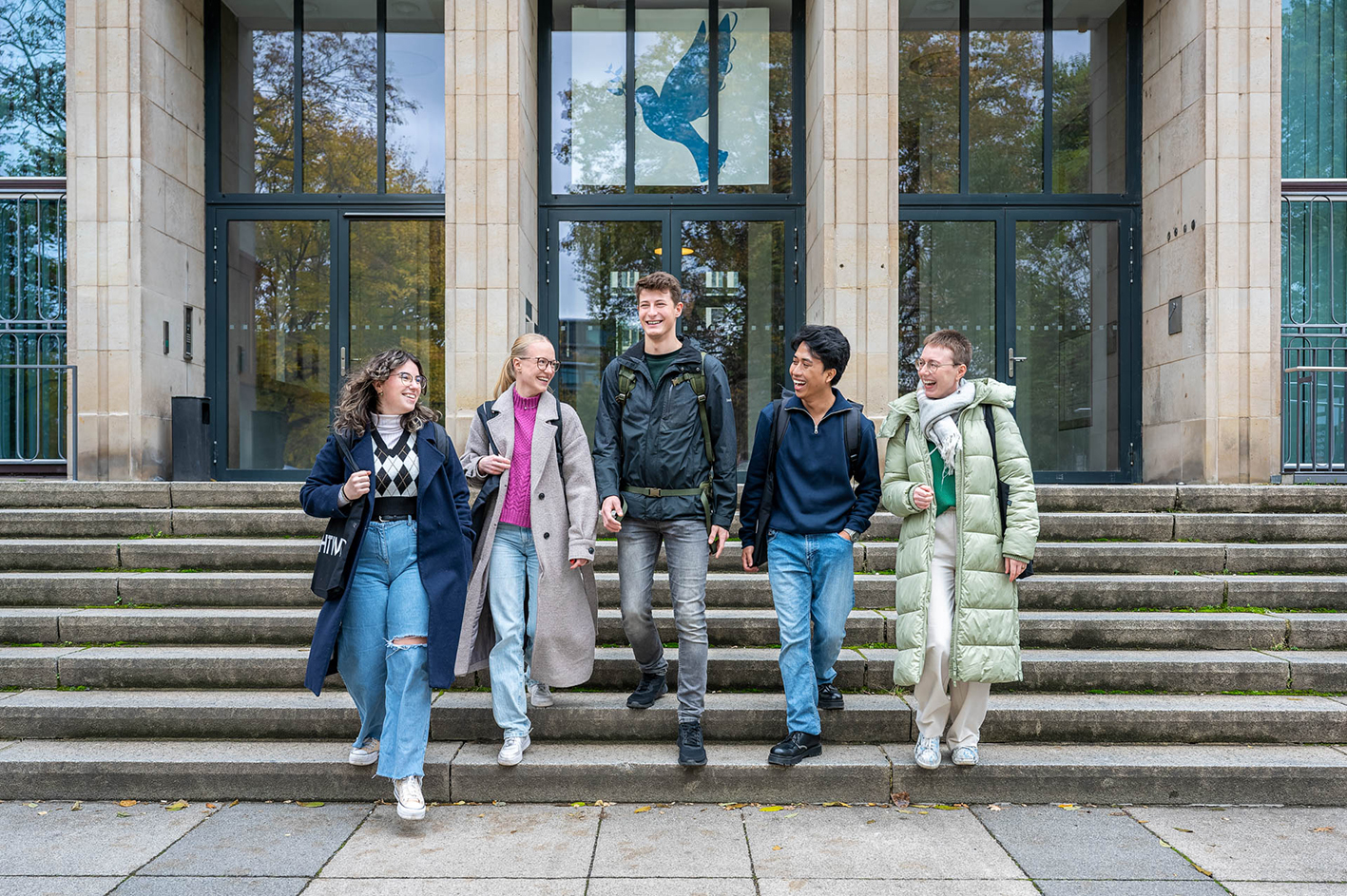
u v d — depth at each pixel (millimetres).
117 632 4496
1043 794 3510
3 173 7770
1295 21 7711
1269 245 6898
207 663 4168
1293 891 2750
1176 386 7359
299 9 8062
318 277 8125
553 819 3338
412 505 3354
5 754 3609
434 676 3227
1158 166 7684
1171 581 4805
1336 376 7480
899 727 3820
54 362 7516
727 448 3660
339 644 3314
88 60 6969
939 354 3492
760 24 8195
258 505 5816
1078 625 4477
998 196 8086
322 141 8141
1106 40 8133
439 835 3184
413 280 8133
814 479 3615
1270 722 3824
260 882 2816
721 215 8141
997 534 3418
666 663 4148
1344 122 7711
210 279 8047
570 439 3746
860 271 6992
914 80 8164
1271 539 5387
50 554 5094
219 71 8047
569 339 8180
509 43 7027
